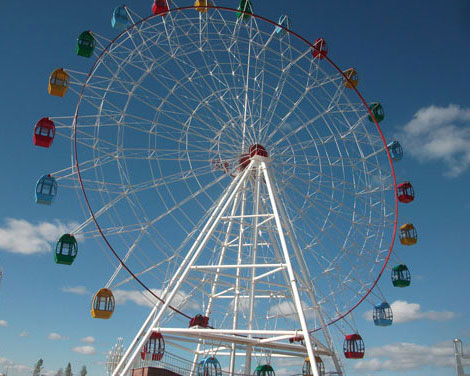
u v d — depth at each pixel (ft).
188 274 98.78
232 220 109.70
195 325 107.86
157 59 108.58
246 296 117.19
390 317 123.65
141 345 91.91
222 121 116.98
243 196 120.47
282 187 118.93
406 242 129.80
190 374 96.32
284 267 99.04
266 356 104.63
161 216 107.65
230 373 96.78
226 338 97.60
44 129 104.68
